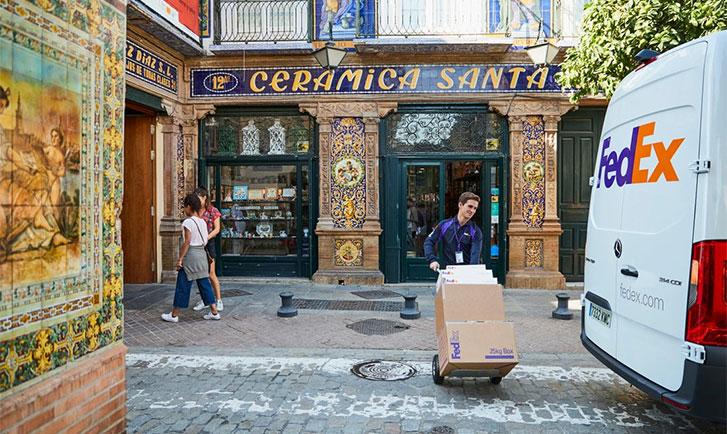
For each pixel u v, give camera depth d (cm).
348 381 509
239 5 1052
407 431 402
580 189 1059
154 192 1031
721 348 310
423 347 630
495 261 1052
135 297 905
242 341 651
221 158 1083
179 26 957
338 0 1032
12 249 264
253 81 1055
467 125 1051
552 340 666
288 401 460
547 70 1016
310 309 827
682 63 355
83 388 311
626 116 426
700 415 316
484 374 471
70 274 306
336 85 1041
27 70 273
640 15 619
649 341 367
